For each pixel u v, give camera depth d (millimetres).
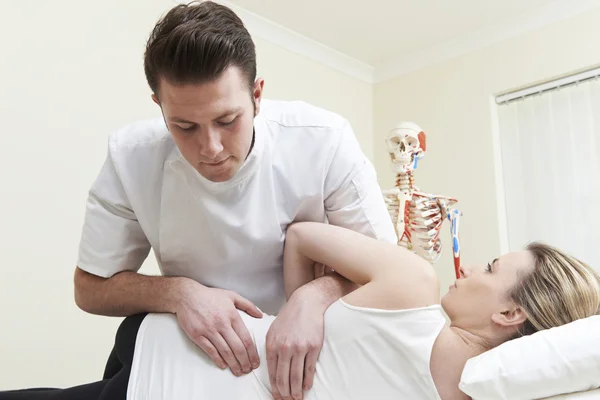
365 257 1022
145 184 1185
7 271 2070
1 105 2131
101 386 1062
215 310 1021
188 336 1032
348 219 1237
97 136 2389
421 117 3471
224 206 1169
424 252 2186
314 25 3166
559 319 986
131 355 1066
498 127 3152
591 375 851
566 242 2795
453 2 2916
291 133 1211
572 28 2873
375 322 938
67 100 2316
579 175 2795
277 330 974
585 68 2834
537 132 2984
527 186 2980
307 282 1158
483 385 860
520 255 1074
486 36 3197
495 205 3023
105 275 1214
